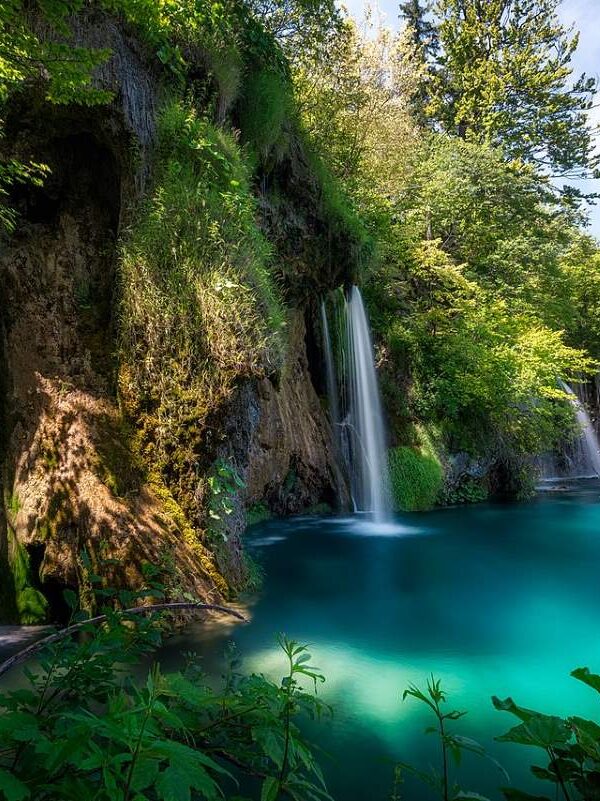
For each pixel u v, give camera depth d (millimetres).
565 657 3975
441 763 2627
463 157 17297
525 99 22234
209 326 4988
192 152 5602
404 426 12359
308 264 9180
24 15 4543
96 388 5070
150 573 1935
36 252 5258
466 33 22156
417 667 3770
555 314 19062
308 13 10695
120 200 5375
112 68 5004
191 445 4949
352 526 9430
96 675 1378
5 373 5109
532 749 2756
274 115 7926
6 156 4996
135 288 5016
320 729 2906
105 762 835
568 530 9195
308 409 10266
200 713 1295
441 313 13133
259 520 9594
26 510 4660
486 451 13062
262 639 4191
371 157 14930
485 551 7645
